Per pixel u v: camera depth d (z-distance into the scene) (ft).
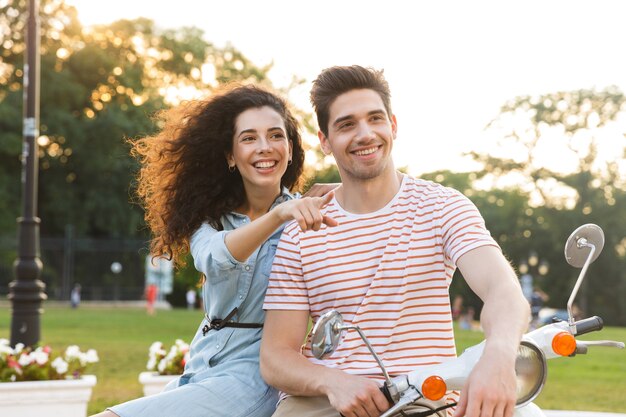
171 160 13.52
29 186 38.45
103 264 163.94
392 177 11.01
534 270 193.16
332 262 10.84
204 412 11.86
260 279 12.39
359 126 10.77
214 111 13.25
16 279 37.37
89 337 65.92
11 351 24.62
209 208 13.37
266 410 12.18
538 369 9.05
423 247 10.61
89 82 161.48
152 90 164.14
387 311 10.53
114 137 152.97
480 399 8.41
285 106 13.79
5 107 151.12
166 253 13.98
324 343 8.82
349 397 9.59
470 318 113.19
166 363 24.61
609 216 183.11
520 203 193.36
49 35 158.92
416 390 9.16
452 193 10.86
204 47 161.68
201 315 116.98
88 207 159.63
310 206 10.06
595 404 31.19
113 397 32.81
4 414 22.85
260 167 13.00
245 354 12.43
